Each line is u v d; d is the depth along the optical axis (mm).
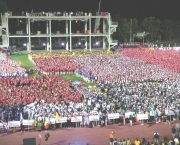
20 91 45281
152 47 91875
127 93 47312
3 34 88125
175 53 81812
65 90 47219
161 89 49250
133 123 39375
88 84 56500
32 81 52188
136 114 38812
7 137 33750
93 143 31875
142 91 47938
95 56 77000
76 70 63250
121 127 37625
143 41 123250
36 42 122500
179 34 138375
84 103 41969
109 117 38219
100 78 56062
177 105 41125
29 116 37500
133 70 62750
